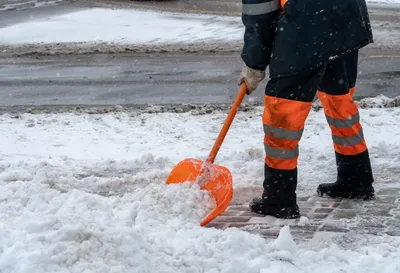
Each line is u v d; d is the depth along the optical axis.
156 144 6.94
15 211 4.34
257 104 9.49
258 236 4.14
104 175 5.92
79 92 10.71
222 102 9.63
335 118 5.09
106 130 7.57
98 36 17.00
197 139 7.13
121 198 4.83
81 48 15.39
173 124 7.80
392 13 20.81
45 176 5.49
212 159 4.83
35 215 4.18
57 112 9.09
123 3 23.44
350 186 5.17
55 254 3.61
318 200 5.19
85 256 3.62
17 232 3.84
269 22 4.61
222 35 16.89
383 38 16.09
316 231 4.48
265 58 4.70
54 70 12.88
